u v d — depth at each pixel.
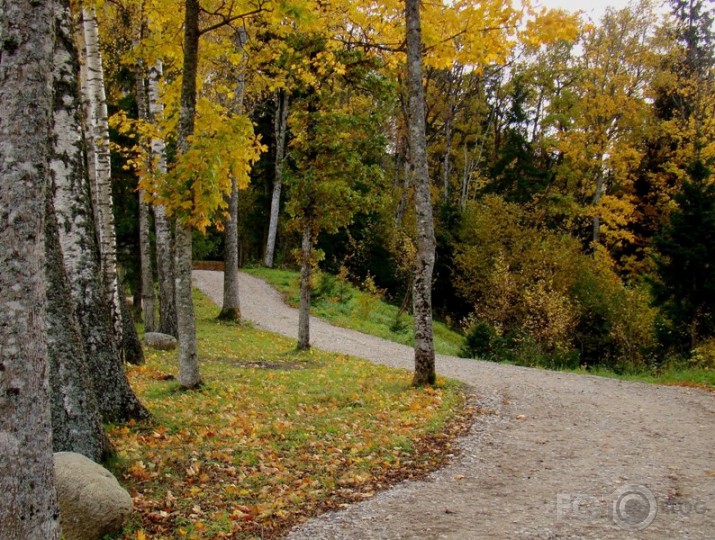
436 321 29.05
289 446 7.15
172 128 9.95
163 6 9.31
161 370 11.78
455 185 42.94
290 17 8.98
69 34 6.61
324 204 14.80
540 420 8.94
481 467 6.68
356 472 6.38
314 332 20.73
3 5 3.20
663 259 18.55
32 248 3.24
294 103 14.27
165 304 16.64
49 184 5.62
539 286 22.33
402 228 32.28
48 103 3.36
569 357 17.45
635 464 6.66
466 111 37.53
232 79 16.11
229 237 20.75
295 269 35.00
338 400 9.79
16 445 3.14
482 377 12.98
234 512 5.18
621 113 28.27
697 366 14.86
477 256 28.33
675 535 4.70
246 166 9.23
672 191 28.25
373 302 26.48
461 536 4.78
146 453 6.34
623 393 11.22
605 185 33.62
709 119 25.80
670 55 28.62
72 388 5.70
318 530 4.93
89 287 7.23
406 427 8.19
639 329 21.05
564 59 34.62
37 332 3.27
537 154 40.03
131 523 4.85
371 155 14.98
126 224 20.52
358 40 12.12
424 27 10.84
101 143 10.96
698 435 7.98
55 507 3.34
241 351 15.33
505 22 10.14
